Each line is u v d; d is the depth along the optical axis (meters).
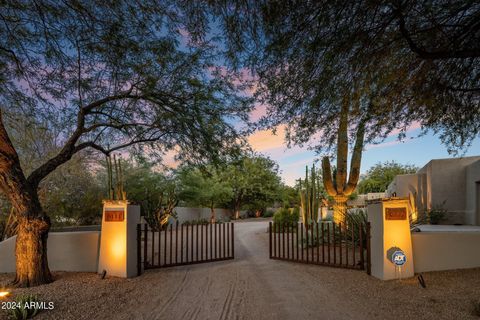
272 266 8.97
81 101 8.09
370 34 5.38
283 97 6.36
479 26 5.05
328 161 12.05
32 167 11.85
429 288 6.24
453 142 7.55
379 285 6.63
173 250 12.50
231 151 9.22
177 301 5.79
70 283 6.84
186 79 8.34
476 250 7.65
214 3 5.27
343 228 10.98
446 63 6.14
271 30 5.43
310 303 5.54
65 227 13.17
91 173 14.70
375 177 45.41
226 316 4.98
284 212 20.30
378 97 6.29
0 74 7.32
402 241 7.21
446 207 18.38
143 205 18.92
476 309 4.85
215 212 32.75
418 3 4.98
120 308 5.38
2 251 7.93
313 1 4.91
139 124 8.81
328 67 5.68
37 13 6.79
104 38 7.21
